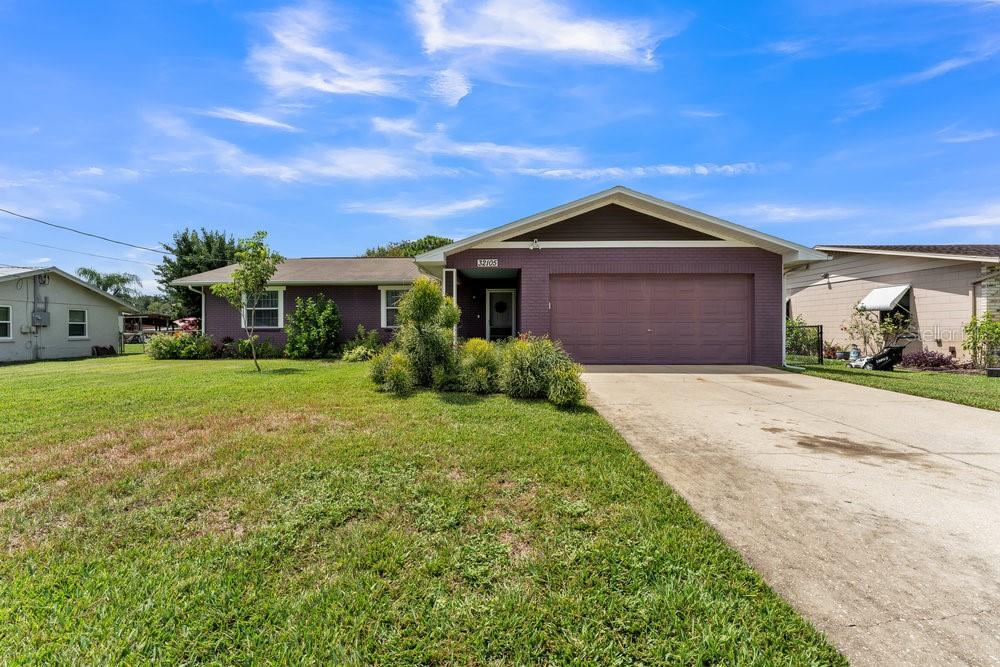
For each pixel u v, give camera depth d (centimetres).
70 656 170
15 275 1490
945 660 164
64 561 230
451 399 628
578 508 285
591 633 182
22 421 506
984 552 238
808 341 1458
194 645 175
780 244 979
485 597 203
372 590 207
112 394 678
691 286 1037
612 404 613
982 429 485
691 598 200
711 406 602
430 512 281
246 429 467
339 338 1486
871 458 390
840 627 182
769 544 246
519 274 1153
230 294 1023
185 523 270
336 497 301
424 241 3556
